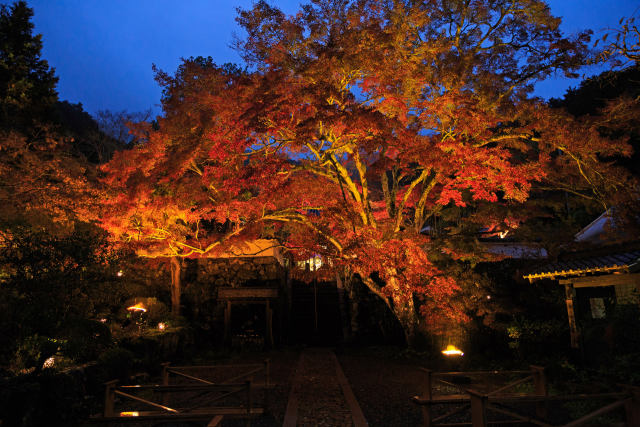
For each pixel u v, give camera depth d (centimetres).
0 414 492
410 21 1102
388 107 1118
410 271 1186
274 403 745
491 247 1906
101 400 707
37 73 1841
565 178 1376
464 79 1123
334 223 1340
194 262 1759
